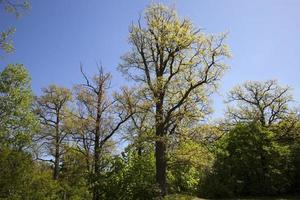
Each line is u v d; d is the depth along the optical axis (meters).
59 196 22.86
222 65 25.45
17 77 27.97
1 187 17.78
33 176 18.86
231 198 39.38
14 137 26.12
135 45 27.30
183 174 29.64
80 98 28.33
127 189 23.30
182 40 25.50
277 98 50.22
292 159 44.25
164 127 25.73
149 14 26.84
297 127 48.81
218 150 31.61
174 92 26.39
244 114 51.16
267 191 41.41
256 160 42.03
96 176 24.03
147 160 25.30
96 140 27.67
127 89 27.36
